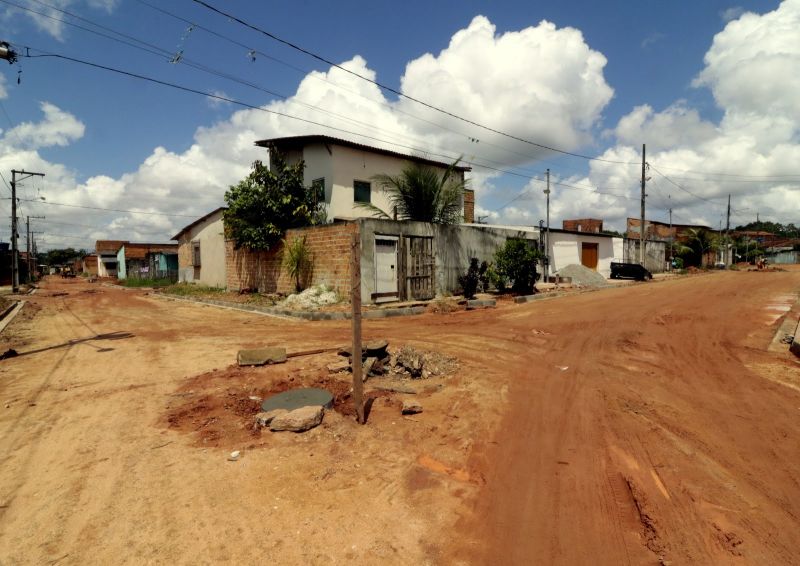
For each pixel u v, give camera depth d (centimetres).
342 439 432
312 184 1908
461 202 2038
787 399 550
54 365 750
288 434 441
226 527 300
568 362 733
